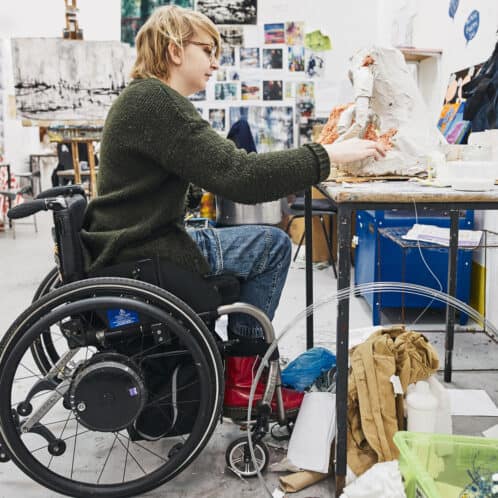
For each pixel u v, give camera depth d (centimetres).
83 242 133
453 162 124
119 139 123
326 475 137
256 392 141
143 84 123
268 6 455
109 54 361
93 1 460
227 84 464
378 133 148
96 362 127
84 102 364
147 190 127
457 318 257
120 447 157
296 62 461
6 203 532
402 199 113
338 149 126
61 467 146
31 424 133
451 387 191
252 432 141
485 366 207
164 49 133
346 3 454
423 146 146
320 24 456
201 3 454
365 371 138
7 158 670
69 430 166
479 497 113
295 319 130
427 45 325
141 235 128
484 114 224
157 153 121
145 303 122
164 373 138
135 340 136
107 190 132
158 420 136
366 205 115
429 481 103
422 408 133
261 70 462
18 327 121
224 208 368
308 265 191
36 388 138
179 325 122
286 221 438
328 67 462
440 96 302
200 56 135
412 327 253
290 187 121
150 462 149
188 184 133
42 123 365
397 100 147
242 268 142
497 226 239
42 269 378
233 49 460
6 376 121
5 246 464
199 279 133
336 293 121
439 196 113
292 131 469
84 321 132
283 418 145
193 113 123
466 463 118
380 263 252
